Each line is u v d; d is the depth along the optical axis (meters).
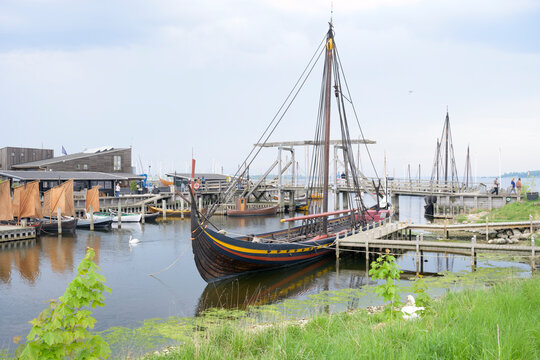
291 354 6.67
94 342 6.03
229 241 22.80
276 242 27.92
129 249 33.88
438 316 8.41
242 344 8.93
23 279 23.89
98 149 78.31
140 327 15.33
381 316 10.27
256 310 17.61
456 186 61.34
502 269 24.95
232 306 18.58
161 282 23.25
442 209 57.50
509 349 5.43
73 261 28.86
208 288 21.98
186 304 19.00
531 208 44.31
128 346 13.29
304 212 67.94
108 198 56.72
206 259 22.14
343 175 70.56
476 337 6.11
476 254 26.89
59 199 43.84
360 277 24.50
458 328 6.58
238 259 23.44
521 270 24.58
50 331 5.54
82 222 45.88
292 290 21.55
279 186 68.19
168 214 57.38
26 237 38.06
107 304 19.00
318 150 32.06
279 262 25.69
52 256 30.61
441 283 21.52
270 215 64.69
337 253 28.28
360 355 5.74
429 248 26.02
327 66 29.97
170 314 17.45
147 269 26.59
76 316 5.81
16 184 52.12
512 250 24.45
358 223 37.69
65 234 41.91
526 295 10.48
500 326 6.77
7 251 32.62
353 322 10.14
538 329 6.63
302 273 25.56
